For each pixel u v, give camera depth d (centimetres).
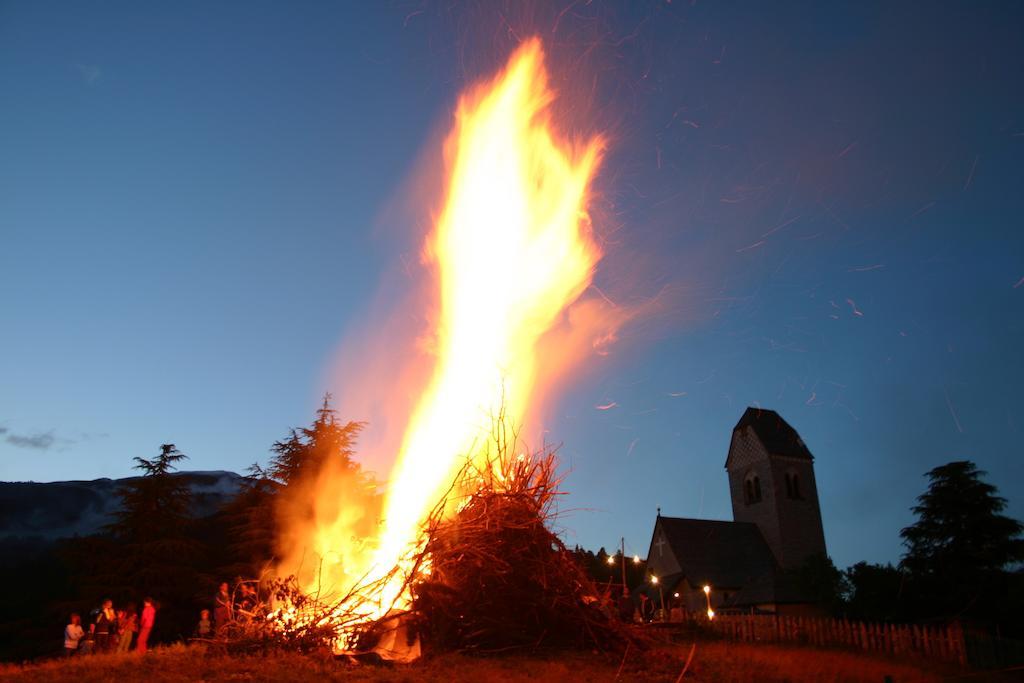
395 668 760
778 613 4450
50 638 2289
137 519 2541
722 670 870
